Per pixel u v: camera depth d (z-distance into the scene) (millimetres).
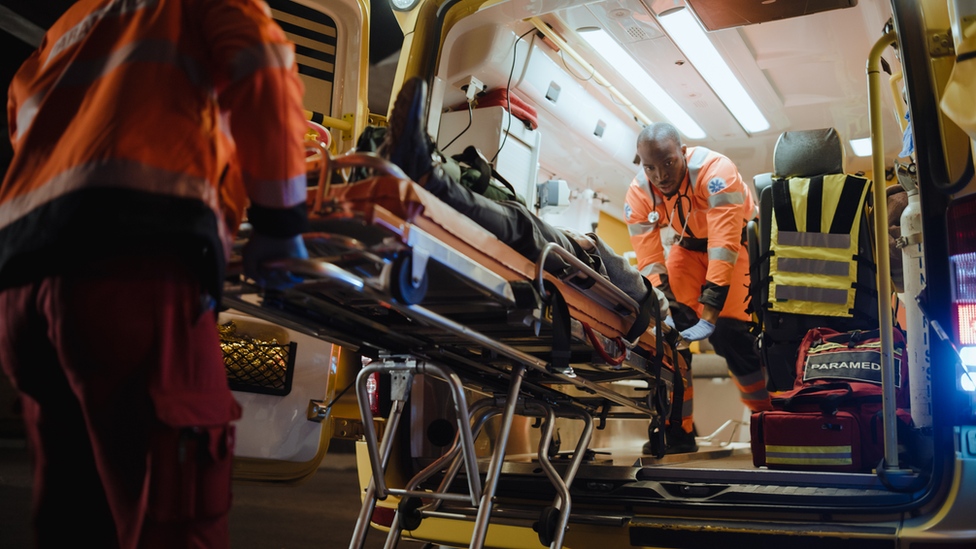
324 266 1168
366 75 2801
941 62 1784
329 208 1286
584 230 4672
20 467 4414
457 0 2770
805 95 3943
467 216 1538
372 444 1852
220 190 1158
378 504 2371
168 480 996
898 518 1724
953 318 1617
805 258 2992
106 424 1018
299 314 1652
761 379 3787
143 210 985
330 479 5191
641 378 2662
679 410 2619
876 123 1971
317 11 2785
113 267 997
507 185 1774
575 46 3535
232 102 1063
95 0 1267
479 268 1454
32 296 1057
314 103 2738
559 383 2264
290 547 2990
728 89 3908
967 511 1626
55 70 1210
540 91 3617
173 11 1116
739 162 4855
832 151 3070
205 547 1045
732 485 1998
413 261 1264
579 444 2184
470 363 2051
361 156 1249
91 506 1178
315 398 2572
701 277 3721
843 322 2959
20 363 1117
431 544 2539
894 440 1856
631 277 2189
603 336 2051
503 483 2312
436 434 2486
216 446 1049
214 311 1112
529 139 3598
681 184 3510
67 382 1139
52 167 1051
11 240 1031
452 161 1589
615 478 2170
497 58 3236
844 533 1706
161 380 998
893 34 1953
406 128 1296
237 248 1430
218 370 1097
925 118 1755
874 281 2957
